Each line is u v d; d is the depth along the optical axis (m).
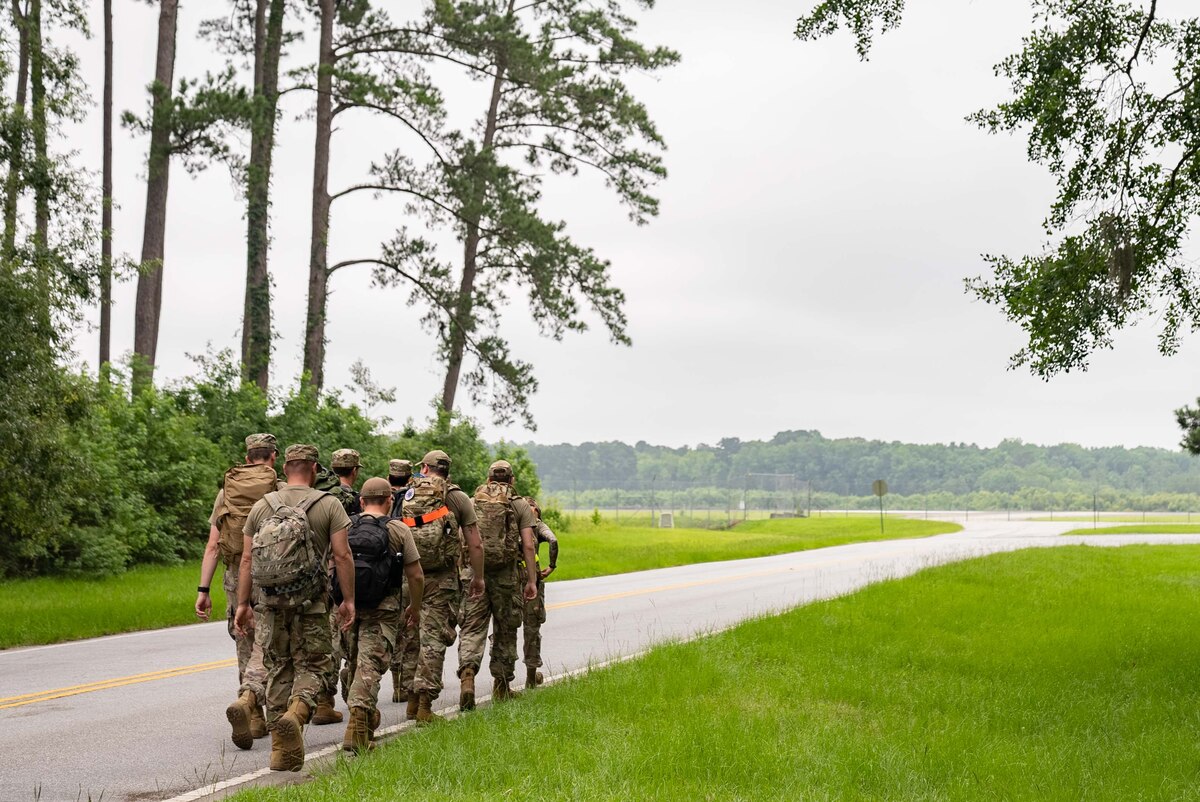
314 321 36.88
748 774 7.31
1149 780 7.41
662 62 41.31
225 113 32.38
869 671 11.44
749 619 15.58
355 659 8.84
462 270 41.78
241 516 8.84
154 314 35.69
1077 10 13.45
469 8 37.34
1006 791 7.07
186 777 7.50
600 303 40.28
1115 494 184.75
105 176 37.41
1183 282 13.00
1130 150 12.89
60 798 6.99
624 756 7.46
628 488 194.25
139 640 14.99
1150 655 13.03
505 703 9.41
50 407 18.80
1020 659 12.51
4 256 18.66
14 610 17.23
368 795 6.46
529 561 10.08
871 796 6.91
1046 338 12.95
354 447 36.75
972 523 77.62
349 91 36.06
